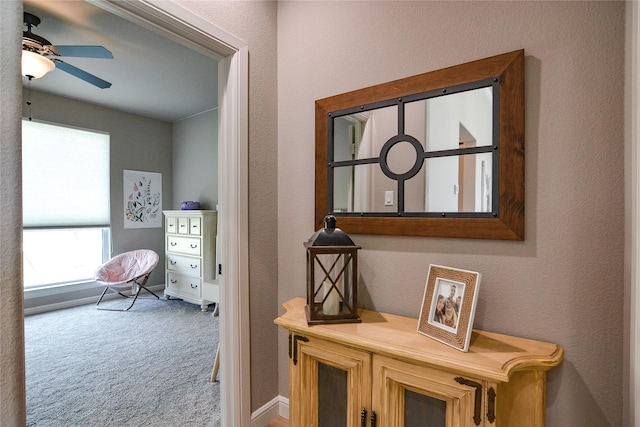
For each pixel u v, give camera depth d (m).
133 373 2.38
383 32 1.49
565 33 1.10
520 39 1.17
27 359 2.61
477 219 1.24
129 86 3.75
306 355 1.35
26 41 2.26
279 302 1.84
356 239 1.57
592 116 1.06
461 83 1.27
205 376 2.34
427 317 1.22
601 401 1.05
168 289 4.48
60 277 4.16
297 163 1.77
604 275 1.04
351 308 1.39
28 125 3.82
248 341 1.65
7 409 0.42
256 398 1.71
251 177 1.68
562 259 1.11
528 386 1.08
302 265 1.76
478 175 1.25
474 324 1.27
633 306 0.94
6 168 0.42
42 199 3.93
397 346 1.11
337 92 1.63
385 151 1.46
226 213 1.62
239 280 1.60
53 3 2.25
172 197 5.26
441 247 1.35
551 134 1.12
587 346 1.07
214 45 1.50
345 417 1.26
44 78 3.52
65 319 3.66
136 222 4.82
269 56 1.79
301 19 1.76
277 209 1.84
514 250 1.19
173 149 5.25
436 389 1.05
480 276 1.15
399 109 1.42
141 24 1.30
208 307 4.18
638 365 0.86
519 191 1.16
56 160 4.04
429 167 1.36
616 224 1.02
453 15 1.31
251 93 1.68
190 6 1.37
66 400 2.02
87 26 2.54
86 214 4.31
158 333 3.23
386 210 1.47
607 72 1.03
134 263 4.44
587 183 1.07
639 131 0.84
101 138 4.46
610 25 1.03
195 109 4.64
